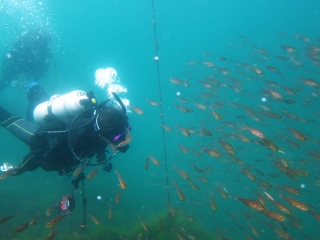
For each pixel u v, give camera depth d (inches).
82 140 142.6
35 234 310.7
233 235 380.2
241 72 472.4
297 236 414.6
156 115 1289.4
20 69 451.8
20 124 215.2
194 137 763.4
